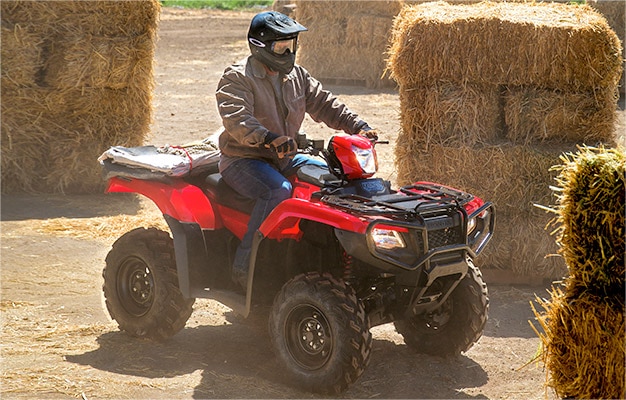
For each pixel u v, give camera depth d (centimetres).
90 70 1018
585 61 714
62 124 1047
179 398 490
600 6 1597
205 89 1766
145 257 580
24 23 1008
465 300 546
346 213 481
